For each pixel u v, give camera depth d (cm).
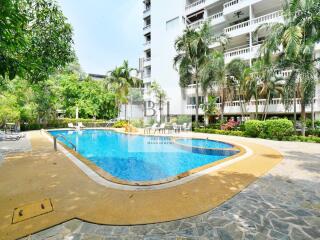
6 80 998
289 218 308
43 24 582
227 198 381
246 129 1559
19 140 1273
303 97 1243
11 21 291
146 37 3416
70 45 646
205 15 2492
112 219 305
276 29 1236
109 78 3288
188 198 382
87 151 1212
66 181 481
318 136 1352
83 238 260
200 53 2080
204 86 1973
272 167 613
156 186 448
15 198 382
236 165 636
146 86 3225
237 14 2234
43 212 326
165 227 285
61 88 2541
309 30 1103
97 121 3036
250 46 2014
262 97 1898
